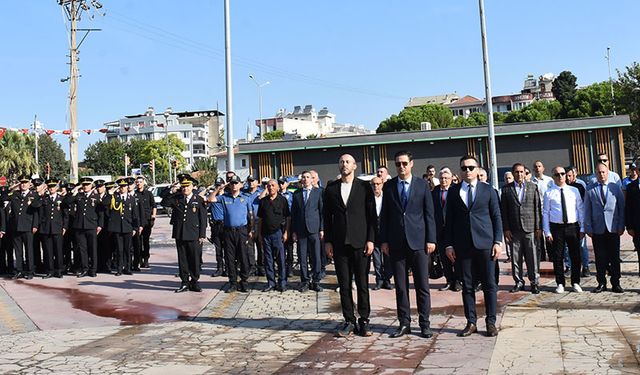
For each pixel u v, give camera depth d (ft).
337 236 22.11
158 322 25.68
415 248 21.29
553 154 106.11
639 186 28.07
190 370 18.16
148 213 44.37
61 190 43.98
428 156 110.52
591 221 28.73
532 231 29.09
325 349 20.18
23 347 21.58
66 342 22.26
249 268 35.50
